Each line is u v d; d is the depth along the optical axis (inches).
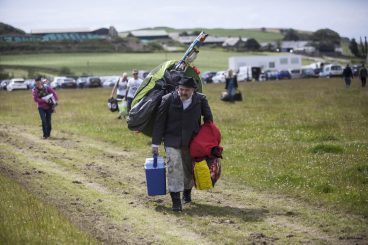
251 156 1047.6
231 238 595.5
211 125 722.2
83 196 784.3
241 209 712.4
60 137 1422.2
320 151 1069.1
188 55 789.9
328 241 579.2
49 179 894.4
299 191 778.2
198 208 723.4
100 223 655.8
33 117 2030.0
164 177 738.8
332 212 681.6
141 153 1147.3
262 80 6333.7
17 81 5762.8
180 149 713.6
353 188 766.5
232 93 2534.5
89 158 1096.2
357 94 2755.9
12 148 1237.1
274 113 1875.0
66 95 3860.7
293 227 630.5
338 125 1475.1
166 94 742.5
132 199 770.8
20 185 799.1
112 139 1336.1
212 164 719.1
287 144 1186.6
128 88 1567.4
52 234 570.9
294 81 5344.5
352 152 1057.5
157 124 721.6
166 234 614.2
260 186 823.7
